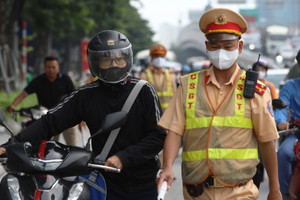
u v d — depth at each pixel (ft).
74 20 115.96
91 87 18.08
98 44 17.31
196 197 16.39
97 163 16.52
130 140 17.83
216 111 16.11
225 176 15.96
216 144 16.01
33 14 114.93
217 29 16.02
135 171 17.87
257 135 16.20
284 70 69.87
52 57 34.47
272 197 16.69
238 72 16.61
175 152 16.39
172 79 41.37
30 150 15.43
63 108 17.97
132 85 17.97
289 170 23.75
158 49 41.16
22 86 110.73
